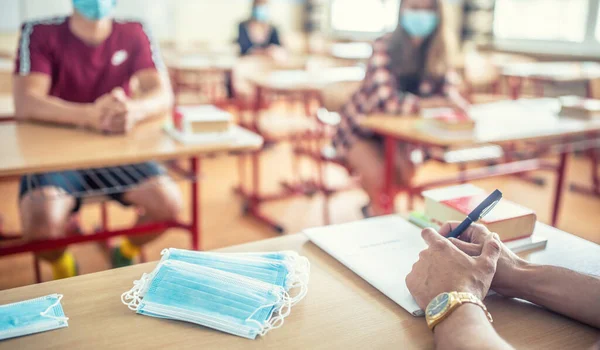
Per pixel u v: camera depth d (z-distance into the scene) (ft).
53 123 6.48
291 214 10.69
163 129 6.42
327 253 3.20
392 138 7.63
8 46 18.70
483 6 21.02
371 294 2.73
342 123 9.04
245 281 2.64
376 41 8.61
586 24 17.54
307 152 11.81
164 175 6.75
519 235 3.31
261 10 19.33
